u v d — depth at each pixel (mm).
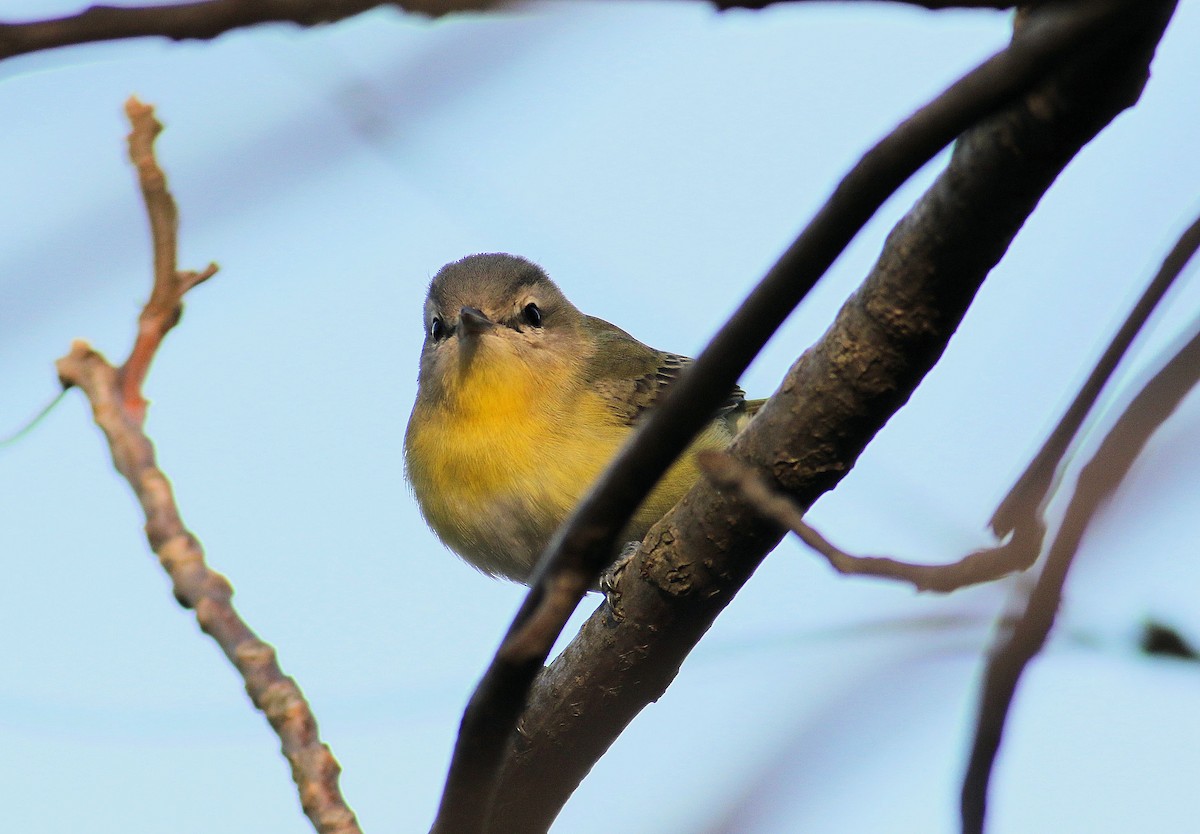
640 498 6285
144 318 9109
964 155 7145
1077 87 6332
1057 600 5414
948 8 4258
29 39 3898
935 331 8055
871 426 8609
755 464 8914
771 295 5840
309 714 8180
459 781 7449
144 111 8555
